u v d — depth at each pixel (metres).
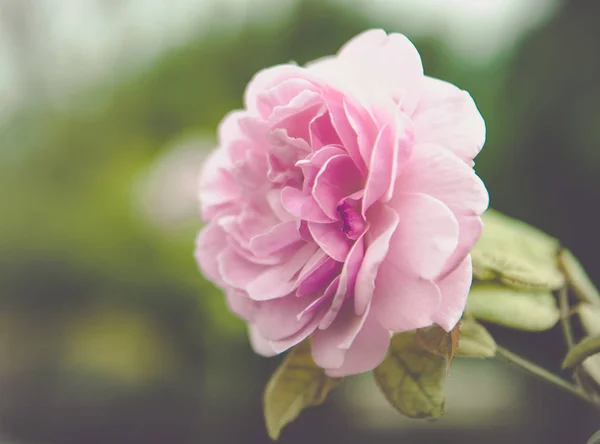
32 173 0.96
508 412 0.72
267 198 0.24
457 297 0.22
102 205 0.90
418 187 0.22
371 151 0.22
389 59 0.24
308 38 0.84
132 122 0.95
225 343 0.73
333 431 0.71
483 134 0.23
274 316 0.24
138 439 0.79
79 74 1.04
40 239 0.91
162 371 0.79
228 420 0.73
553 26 0.68
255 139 0.24
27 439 0.83
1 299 0.91
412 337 0.25
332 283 0.23
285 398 0.26
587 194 0.64
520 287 0.26
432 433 0.72
